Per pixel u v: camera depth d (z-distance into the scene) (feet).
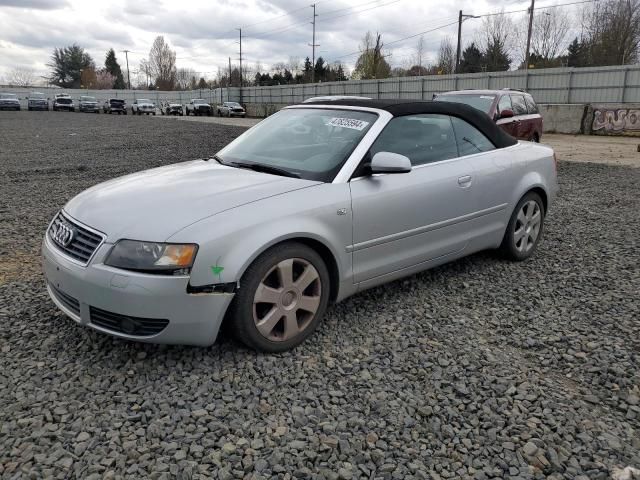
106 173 35.88
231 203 10.41
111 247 9.74
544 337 11.93
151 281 9.42
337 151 12.44
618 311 13.32
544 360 10.96
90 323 10.16
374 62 220.23
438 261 14.23
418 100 14.37
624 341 11.75
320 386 9.82
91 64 415.23
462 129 15.07
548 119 85.15
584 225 22.06
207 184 11.46
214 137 65.92
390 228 12.52
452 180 13.87
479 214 14.90
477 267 16.48
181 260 9.50
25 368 10.20
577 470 7.86
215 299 9.82
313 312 11.35
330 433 8.53
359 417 8.95
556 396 9.66
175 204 10.37
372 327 12.26
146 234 9.66
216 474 7.59
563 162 44.52
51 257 10.71
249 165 12.94
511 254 16.67
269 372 10.21
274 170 12.38
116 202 10.78
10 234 19.70
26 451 7.95
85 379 9.85
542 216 17.61
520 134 42.88
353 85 143.54
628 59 174.91
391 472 7.75
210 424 8.63
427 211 13.29
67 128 86.07
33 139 63.57
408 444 8.36
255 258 10.20
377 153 12.17
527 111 45.11
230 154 14.15
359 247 11.98
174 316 9.62
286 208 10.66
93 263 9.79
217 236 9.77
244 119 142.72
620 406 9.41
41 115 142.00
